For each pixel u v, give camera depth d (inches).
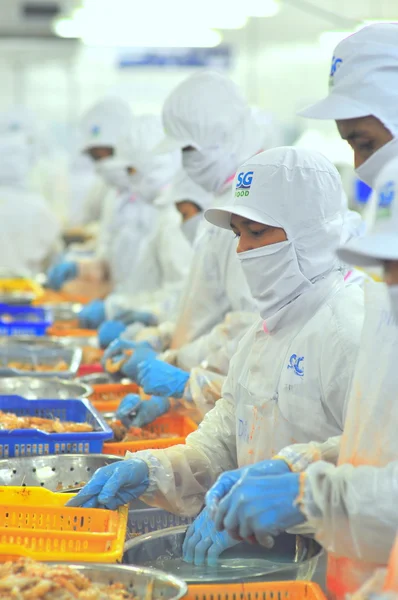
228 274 164.2
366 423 92.3
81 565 91.5
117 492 109.6
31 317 276.7
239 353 122.4
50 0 549.6
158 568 103.7
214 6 427.8
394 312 80.4
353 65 104.2
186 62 738.2
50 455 129.9
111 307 253.8
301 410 110.7
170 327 205.9
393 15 447.2
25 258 398.0
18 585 84.1
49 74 765.3
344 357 106.0
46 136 560.7
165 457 114.4
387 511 84.0
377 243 75.8
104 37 548.1
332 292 113.0
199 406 150.1
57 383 179.3
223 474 93.8
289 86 786.8
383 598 70.9
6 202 396.2
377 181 80.8
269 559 106.3
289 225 112.0
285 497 86.8
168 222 245.8
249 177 114.1
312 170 112.4
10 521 108.7
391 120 101.4
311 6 438.0
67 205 542.6
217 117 173.3
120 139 275.9
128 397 160.6
